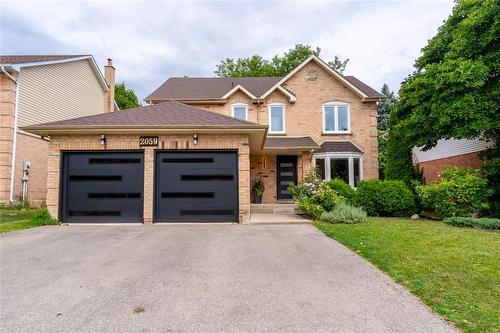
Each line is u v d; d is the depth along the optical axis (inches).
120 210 366.6
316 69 661.3
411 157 600.1
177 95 671.1
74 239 269.1
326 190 425.7
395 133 594.2
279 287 154.0
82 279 166.1
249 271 179.6
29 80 542.0
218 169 374.9
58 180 365.7
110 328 112.7
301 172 576.1
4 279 166.1
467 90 413.1
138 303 135.0
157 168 373.4
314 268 185.6
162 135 373.7
